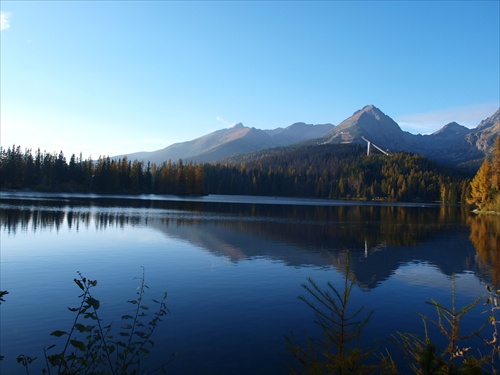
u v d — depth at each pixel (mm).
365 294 18062
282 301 16406
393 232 44562
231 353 11258
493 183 81875
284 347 11711
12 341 11727
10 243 28578
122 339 11969
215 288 18266
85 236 33375
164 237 34719
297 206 102375
